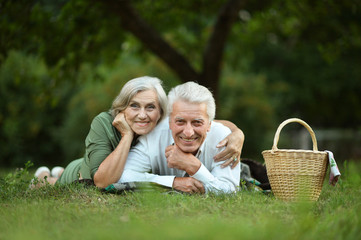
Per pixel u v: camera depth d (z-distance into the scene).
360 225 2.25
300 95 18.61
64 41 8.57
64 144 14.59
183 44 11.45
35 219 2.46
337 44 10.66
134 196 3.14
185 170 3.42
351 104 19.98
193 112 3.24
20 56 12.81
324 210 2.78
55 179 4.66
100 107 13.94
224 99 14.91
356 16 12.42
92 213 2.65
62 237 2.11
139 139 3.70
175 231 2.04
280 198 3.38
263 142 15.20
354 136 16.30
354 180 4.38
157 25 10.55
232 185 3.49
